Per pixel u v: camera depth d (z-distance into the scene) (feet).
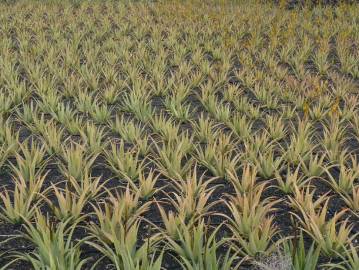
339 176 18.34
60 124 24.45
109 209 14.84
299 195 15.78
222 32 44.57
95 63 35.73
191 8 55.62
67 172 18.10
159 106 28.04
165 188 18.04
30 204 16.55
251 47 39.45
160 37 43.32
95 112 26.17
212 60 38.65
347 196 16.57
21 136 23.09
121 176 18.54
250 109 25.81
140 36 44.88
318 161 20.39
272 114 25.66
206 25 47.34
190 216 15.19
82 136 20.47
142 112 25.00
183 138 20.27
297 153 19.57
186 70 33.17
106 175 19.25
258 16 51.29
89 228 14.33
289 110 25.26
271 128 22.39
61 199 15.11
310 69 36.50
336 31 46.70
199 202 15.28
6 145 20.61
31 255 14.03
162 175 19.04
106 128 24.17
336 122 22.35
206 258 12.07
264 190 17.95
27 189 16.42
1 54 37.19
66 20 51.62
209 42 41.14
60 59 37.27
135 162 18.20
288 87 29.30
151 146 21.83
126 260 11.76
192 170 19.57
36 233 12.94
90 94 27.07
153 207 16.83
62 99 28.99
